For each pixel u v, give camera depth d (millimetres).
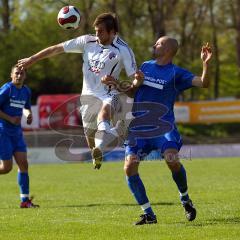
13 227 25875
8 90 33375
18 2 135750
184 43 136875
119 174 57531
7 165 34000
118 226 25250
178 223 25766
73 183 49094
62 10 25828
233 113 99625
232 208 30594
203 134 110250
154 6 131000
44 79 130125
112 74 24766
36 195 40312
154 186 44094
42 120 92000
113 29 24578
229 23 139625
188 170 59625
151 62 25500
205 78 24250
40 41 127188
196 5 137125
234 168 61312
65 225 25969
